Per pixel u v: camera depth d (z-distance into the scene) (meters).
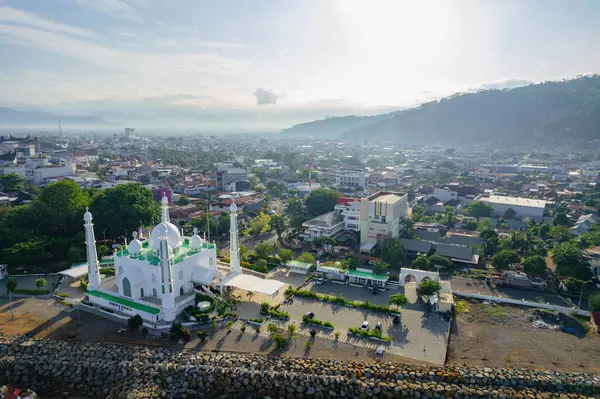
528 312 83.81
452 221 158.75
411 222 133.62
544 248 119.19
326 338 71.75
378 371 62.00
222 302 81.12
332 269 101.44
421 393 58.31
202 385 60.59
